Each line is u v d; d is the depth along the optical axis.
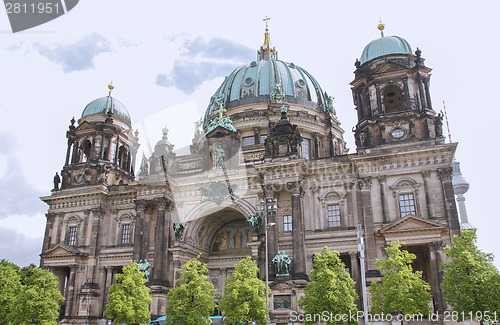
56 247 75.81
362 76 68.38
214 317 62.12
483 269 44.19
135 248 70.62
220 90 98.75
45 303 59.69
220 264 76.94
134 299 56.59
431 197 59.50
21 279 71.06
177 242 68.50
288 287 56.94
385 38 72.25
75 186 81.19
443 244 56.25
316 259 50.59
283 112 71.12
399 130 64.50
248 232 78.62
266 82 91.38
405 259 48.84
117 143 86.38
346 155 65.75
